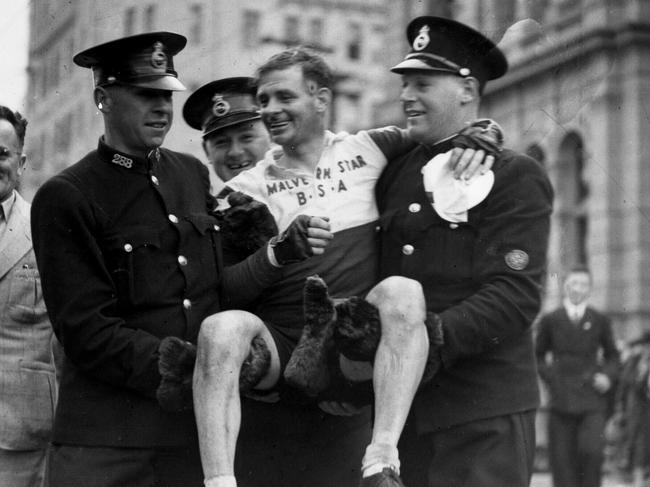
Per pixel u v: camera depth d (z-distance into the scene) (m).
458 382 4.16
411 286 3.82
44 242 4.07
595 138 17.98
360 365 3.88
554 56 4.58
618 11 17.66
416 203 4.24
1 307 4.70
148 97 4.14
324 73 4.31
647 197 17.62
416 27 4.35
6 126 4.69
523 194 4.18
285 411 4.34
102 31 4.93
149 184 4.19
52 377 4.78
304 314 3.96
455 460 4.15
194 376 3.75
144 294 4.10
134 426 4.09
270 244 4.08
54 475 4.13
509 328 4.09
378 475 3.63
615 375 8.25
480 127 4.26
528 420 4.20
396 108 8.48
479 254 4.16
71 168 4.16
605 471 9.48
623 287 17.73
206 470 3.67
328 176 4.32
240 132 4.96
